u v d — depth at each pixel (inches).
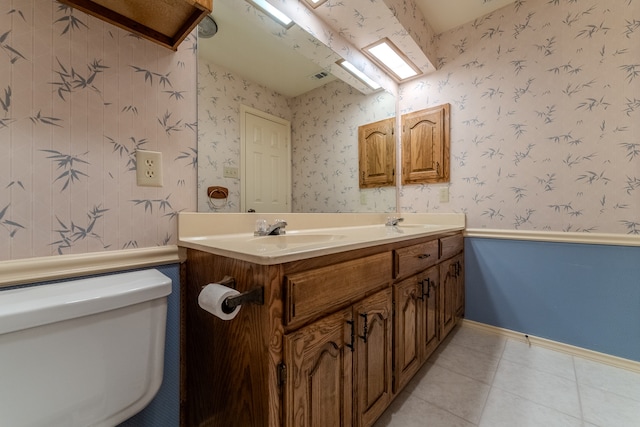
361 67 70.0
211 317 33.2
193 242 36.1
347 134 68.7
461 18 72.4
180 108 38.0
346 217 66.6
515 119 67.0
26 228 27.0
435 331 58.7
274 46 51.9
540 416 43.8
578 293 61.1
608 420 42.7
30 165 27.1
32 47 26.9
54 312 21.9
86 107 30.2
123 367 26.5
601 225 57.7
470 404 46.6
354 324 35.1
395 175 84.3
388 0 56.3
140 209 34.4
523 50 65.7
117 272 32.2
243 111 47.2
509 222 68.7
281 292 26.2
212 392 33.0
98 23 30.9
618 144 55.6
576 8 59.4
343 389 33.1
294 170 56.6
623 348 56.4
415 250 50.0
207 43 41.8
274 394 25.7
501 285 71.2
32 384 21.4
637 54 53.6
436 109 78.7
